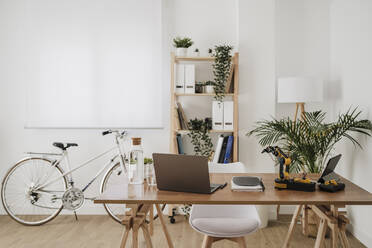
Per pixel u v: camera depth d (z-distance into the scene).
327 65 3.81
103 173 3.83
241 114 3.60
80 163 3.84
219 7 3.80
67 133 3.83
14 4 3.76
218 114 3.51
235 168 2.79
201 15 3.81
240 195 1.95
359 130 2.96
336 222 2.07
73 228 3.44
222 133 3.83
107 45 3.76
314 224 3.16
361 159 3.07
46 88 3.79
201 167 1.92
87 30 3.76
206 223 2.14
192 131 3.51
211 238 2.15
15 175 3.86
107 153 3.83
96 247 2.97
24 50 3.76
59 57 3.77
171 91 3.54
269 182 2.28
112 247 2.97
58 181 3.83
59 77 3.78
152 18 3.74
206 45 3.82
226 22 3.80
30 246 2.99
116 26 3.76
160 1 3.73
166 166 1.99
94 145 3.83
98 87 3.78
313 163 3.19
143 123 3.80
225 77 3.58
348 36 3.32
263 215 3.43
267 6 3.56
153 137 3.83
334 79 3.70
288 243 2.59
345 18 3.38
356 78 3.16
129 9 3.75
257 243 3.05
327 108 3.82
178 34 3.82
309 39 3.80
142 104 3.79
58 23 3.75
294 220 2.56
